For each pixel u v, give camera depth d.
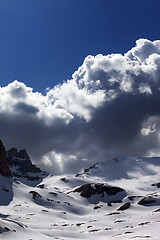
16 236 102.25
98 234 135.25
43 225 155.00
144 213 199.00
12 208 194.12
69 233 131.25
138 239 97.25
